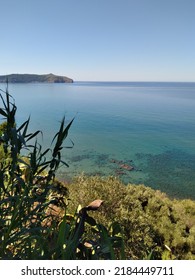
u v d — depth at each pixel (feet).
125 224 18.47
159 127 229.45
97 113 321.93
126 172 103.14
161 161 120.98
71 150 138.21
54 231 8.72
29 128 200.95
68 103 440.04
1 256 7.24
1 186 8.00
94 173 99.50
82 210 9.68
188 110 356.18
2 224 7.82
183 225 24.75
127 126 234.17
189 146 156.04
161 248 20.21
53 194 11.53
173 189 86.84
